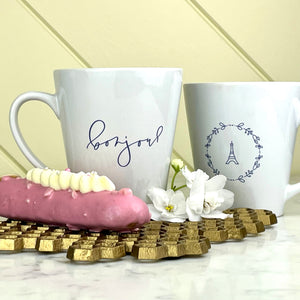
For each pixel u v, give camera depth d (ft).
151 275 1.53
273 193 2.11
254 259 1.65
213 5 3.19
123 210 1.71
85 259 1.59
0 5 3.12
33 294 1.42
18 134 2.11
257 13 3.22
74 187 1.77
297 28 3.24
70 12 3.15
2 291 1.44
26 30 3.15
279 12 3.23
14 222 1.93
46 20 3.15
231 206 2.11
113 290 1.44
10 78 3.16
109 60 3.18
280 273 1.54
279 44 3.24
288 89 2.07
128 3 3.16
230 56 3.23
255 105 2.05
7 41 3.14
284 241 1.82
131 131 1.93
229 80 3.24
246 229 1.87
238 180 2.09
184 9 3.19
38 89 3.18
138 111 1.93
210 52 3.22
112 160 1.94
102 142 1.93
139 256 1.60
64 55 3.17
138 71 1.91
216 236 1.77
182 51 3.21
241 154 2.08
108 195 1.74
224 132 2.08
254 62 3.24
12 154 3.20
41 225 1.88
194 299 1.38
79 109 1.94
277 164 2.10
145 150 1.95
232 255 1.69
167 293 1.42
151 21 3.18
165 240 1.68
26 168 3.22
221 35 3.22
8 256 1.69
